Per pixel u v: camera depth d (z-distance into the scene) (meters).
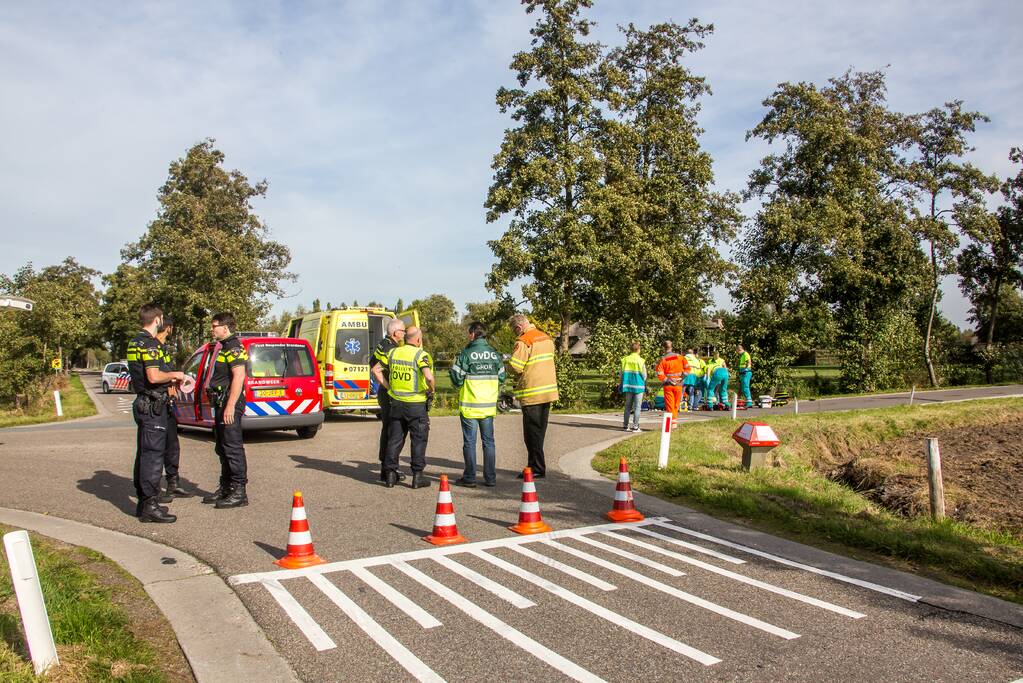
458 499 8.12
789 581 5.48
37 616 3.63
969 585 5.50
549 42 26.83
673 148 30.84
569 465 10.41
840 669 4.00
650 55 31.69
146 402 7.02
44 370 29.30
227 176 46.28
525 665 4.01
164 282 42.31
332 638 4.36
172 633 4.43
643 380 14.95
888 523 7.17
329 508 7.62
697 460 10.68
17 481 9.05
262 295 46.44
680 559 5.99
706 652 4.20
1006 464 12.94
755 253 31.72
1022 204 36.62
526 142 26.36
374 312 17.91
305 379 13.05
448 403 22.00
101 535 6.52
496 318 28.31
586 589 5.24
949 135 33.28
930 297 35.78
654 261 28.75
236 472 7.66
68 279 60.50
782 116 31.86
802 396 28.11
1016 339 44.50
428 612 4.77
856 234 29.72
